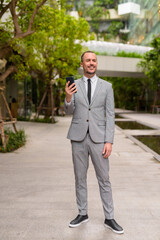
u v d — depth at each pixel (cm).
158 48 2272
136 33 4369
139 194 359
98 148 254
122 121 1717
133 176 449
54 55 1350
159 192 367
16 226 262
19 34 747
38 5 737
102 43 2341
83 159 262
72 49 1362
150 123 1517
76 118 259
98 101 254
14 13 734
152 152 661
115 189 379
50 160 575
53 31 1303
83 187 270
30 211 301
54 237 240
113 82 3588
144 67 2339
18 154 641
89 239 237
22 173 468
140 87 3222
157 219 280
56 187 388
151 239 237
